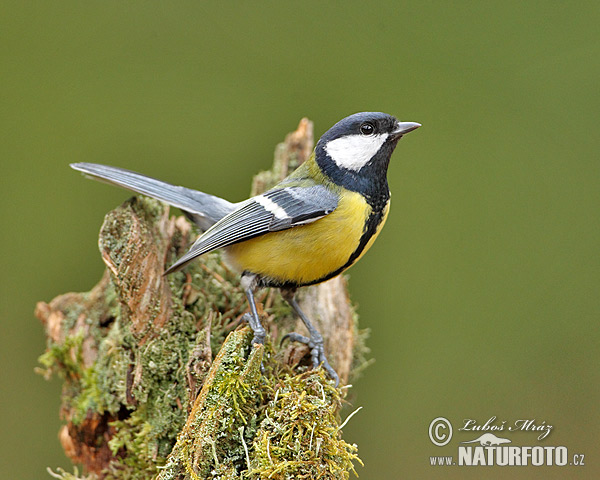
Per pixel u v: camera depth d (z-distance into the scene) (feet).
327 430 18.63
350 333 27.43
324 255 22.80
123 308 22.89
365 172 23.22
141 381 22.08
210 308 24.47
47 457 32.63
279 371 21.88
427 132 39.24
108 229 22.97
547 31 40.14
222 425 18.95
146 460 21.76
